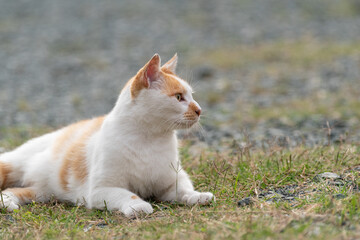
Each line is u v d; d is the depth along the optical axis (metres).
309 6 33.66
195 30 29.27
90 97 17.03
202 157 7.76
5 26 30.98
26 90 18.56
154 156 5.81
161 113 5.74
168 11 33.94
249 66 20.95
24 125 12.52
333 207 4.67
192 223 4.76
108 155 5.69
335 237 3.97
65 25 31.22
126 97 5.91
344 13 31.73
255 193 5.86
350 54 21.30
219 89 17.11
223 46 25.33
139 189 5.97
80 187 6.14
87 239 4.56
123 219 5.24
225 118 12.62
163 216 5.30
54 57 24.50
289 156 7.01
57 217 5.44
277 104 14.21
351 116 11.63
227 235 4.23
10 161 6.93
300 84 17.06
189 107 5.88
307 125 11.02
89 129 6.62
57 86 19.23
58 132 7.16
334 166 6.52
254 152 7.86
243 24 30.09
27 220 5.32
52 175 6.47
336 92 15.13
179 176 6.10
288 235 4.05
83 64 22.97
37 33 29.42
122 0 37.28
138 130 5.79
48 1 37.44
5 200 5.84
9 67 22.58
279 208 4.98
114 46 26.44
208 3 35.53
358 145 7.74
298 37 26.31
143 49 25.50
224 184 6.27
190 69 20.75
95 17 33.00
